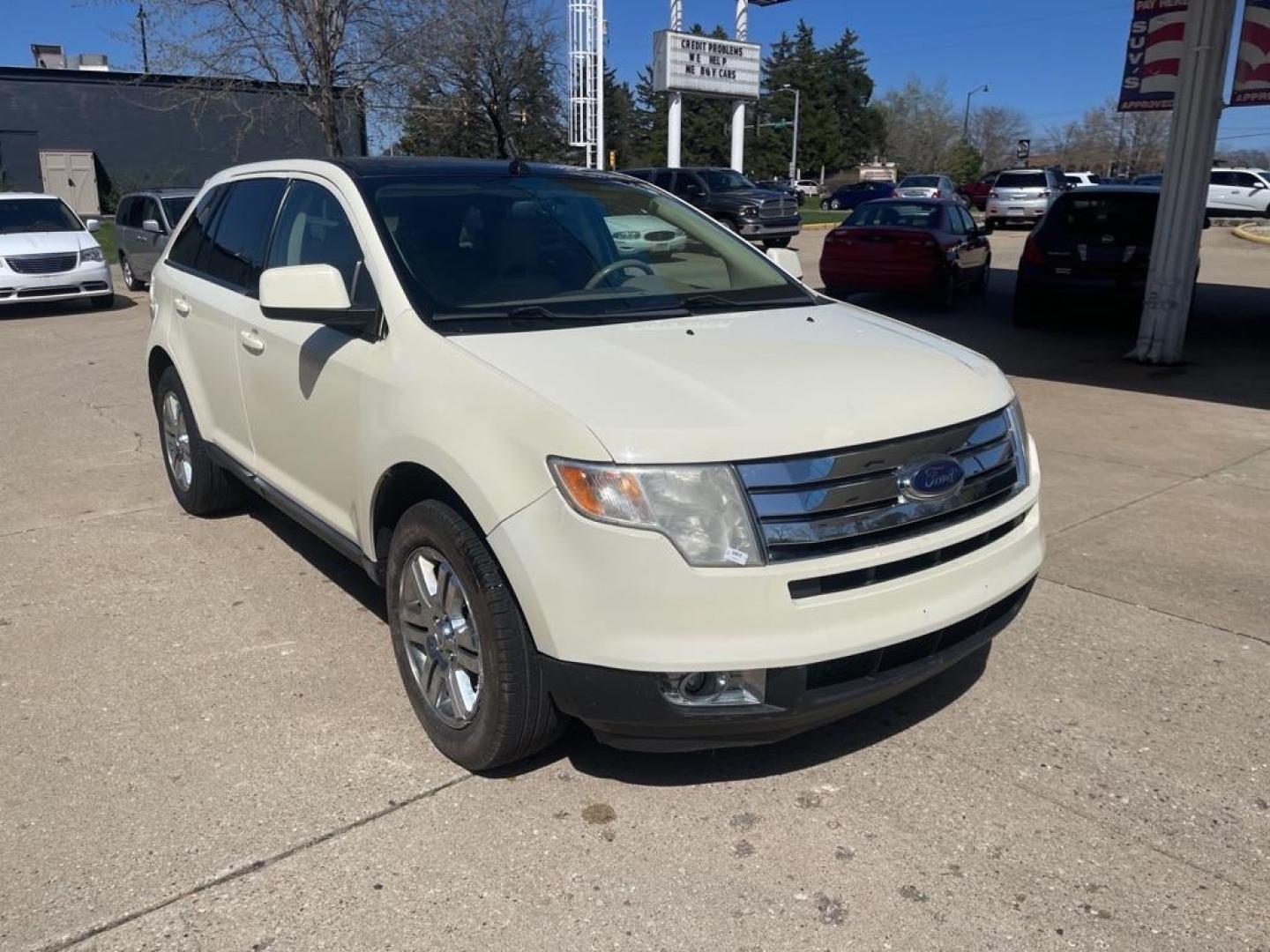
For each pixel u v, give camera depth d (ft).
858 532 9.50
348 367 12.13
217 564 16.75
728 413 9.46
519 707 10.16
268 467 15.14
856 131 311.47
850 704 9.71
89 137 131.13
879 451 9.65
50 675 13.09
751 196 77.97
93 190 130.93
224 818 10.26
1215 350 36.17
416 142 94.07
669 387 9.90
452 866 9.59
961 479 10.23
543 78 95.86
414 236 12.59
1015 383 30.78
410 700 11.80
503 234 13.12
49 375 34.06
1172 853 9.80
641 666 9.12
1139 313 40.55
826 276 49.42
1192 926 8.88
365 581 16.05
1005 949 8.62
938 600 9.93
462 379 10.48
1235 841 9.98
